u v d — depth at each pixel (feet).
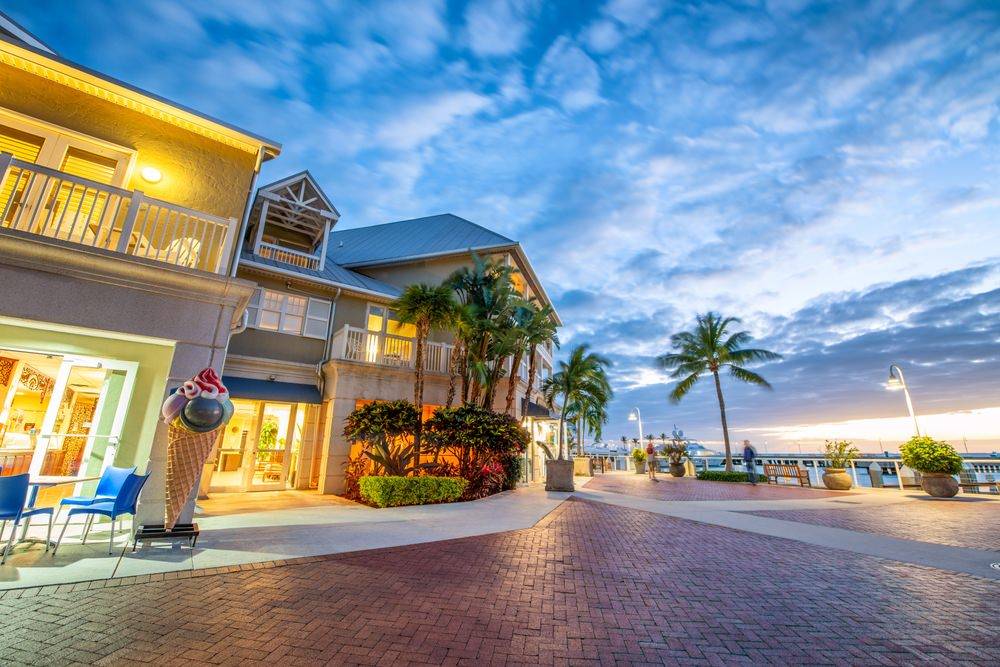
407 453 40.01
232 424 46.16
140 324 19.99
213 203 30.42
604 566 18.42
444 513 31.27
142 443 22.43
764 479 68.39
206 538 20.39
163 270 20.24
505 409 56.75
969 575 17.72
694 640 11.42
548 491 48.24
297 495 39.65
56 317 18.45
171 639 10.28
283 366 44.73
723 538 24.73
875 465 59.52
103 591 13.25
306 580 15.20
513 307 54.24
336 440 42.16
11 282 18.06
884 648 11.03
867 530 27.76
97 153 27.63
